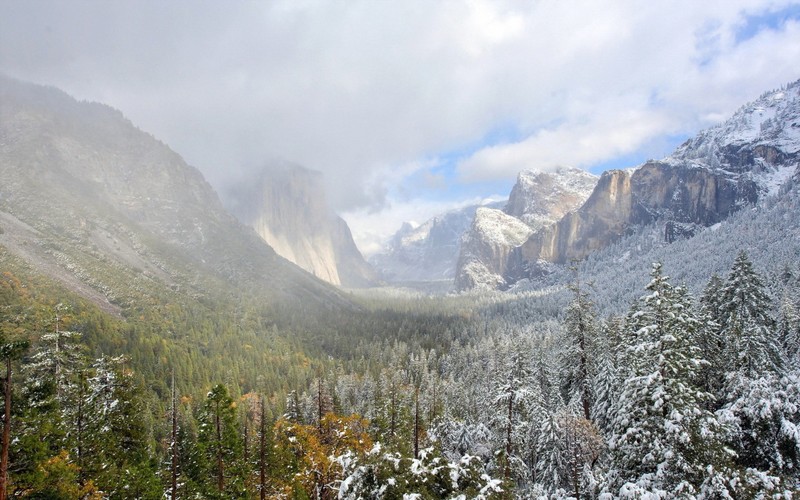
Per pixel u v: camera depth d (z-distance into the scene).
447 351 178.12
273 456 42.00
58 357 30.77
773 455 27.27
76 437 30.77
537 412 41.44
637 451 25.48
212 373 124.56
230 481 41.41
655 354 25.61
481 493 23.98
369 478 25.39
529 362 44.75
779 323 50.28
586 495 31.23
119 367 40.03
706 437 23.03
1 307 95.25
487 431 44.25
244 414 87.50
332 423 44.94
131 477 32.34
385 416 60.19
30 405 21.89
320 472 36.91
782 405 27.36
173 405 36.78
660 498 21.98
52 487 22.08
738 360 35.44
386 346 176.00
